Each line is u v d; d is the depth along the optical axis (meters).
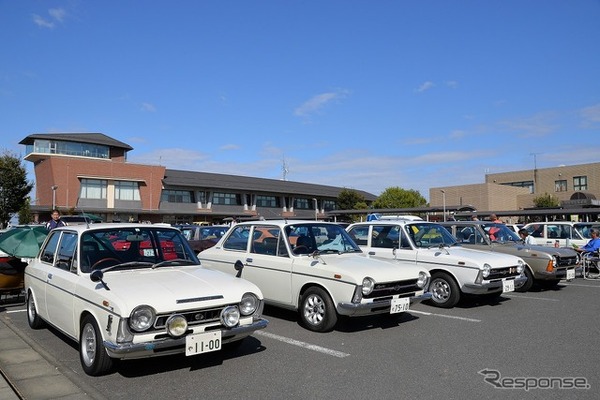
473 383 4.64
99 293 4.72
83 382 4.68
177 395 4.36
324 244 7.57
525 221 40.12
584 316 7.71
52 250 6.39
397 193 67.75
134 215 52.88
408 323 7.21
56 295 5.73
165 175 57.78
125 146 57.09
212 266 8.23
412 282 6.79
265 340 6.23
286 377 4.82
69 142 52.62
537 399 4.25
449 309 8.33
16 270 8.45
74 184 49.00
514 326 7.00
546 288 10.91
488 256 8.53
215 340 4.66
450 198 59.91
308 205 70.12
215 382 4.68
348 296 6.27
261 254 7.57
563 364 5.20
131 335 4.34
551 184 60.16
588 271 12.86
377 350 5.77
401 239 9.28
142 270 5.43
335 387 4.54
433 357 5.48
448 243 9.52
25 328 7.03
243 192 61.41
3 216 34.25
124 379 4.76
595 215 32.56
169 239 6.05
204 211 57.00
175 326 4.46
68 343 6.16
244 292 5.02
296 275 6.93
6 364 5.19
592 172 56.38
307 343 6.08
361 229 10.02
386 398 4.27
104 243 5.63
